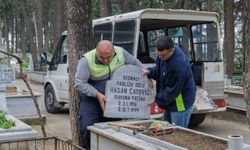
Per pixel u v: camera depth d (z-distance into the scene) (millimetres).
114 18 8992
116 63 5211
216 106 9344
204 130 9719
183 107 5523
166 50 5199
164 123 4898
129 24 8531
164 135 4512
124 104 5020
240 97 10672
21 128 5980
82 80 5066
